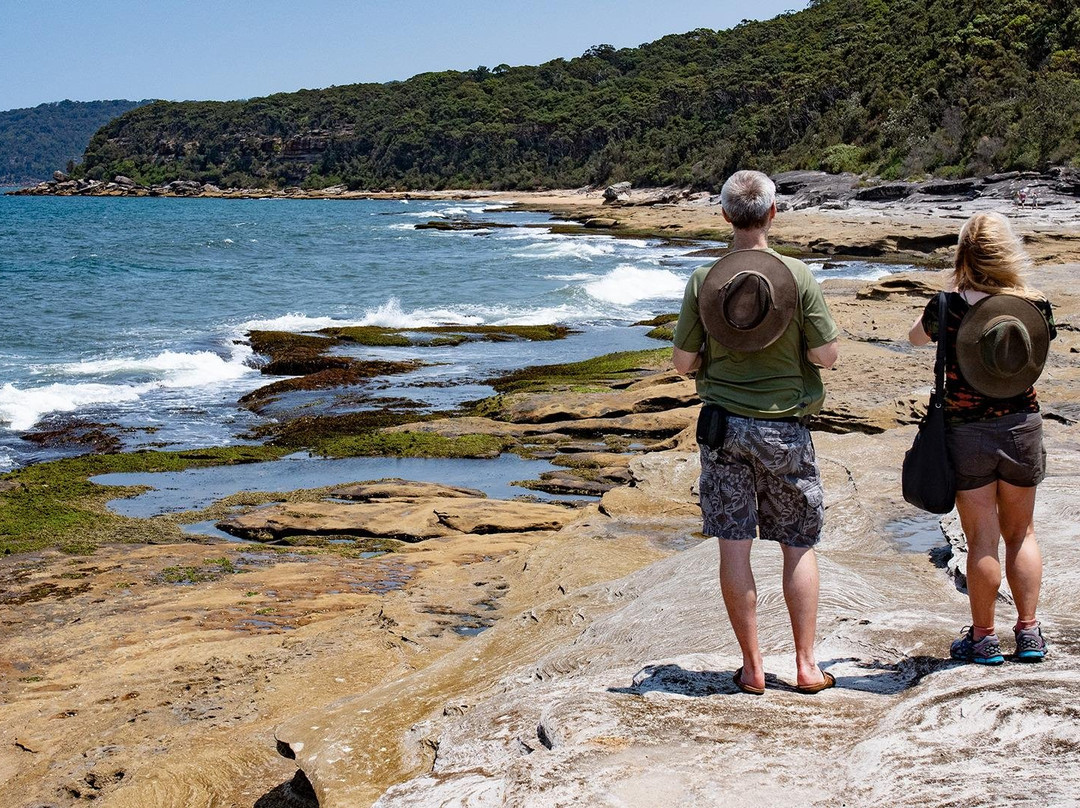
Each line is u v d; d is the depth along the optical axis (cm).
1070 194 6138
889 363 1812
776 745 316
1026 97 7206
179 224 8606
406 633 806
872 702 353
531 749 359
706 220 7162
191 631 855
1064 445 1065
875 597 549
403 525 1156
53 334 2512
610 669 513
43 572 1030
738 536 366
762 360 357
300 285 3853
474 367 2220
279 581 988
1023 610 371
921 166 7431
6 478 1409
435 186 15988
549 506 1218
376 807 321
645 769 304
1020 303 352
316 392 1950
